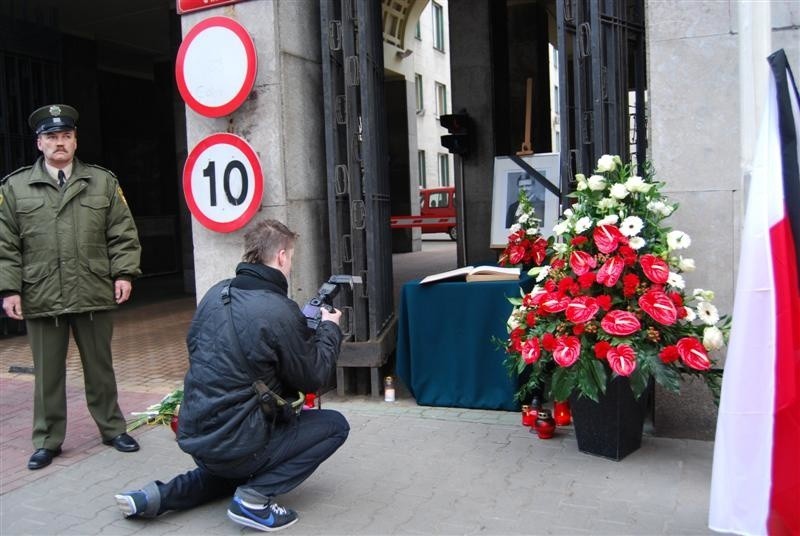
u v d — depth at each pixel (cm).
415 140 1905
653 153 396
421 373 481
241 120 496
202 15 502
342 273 504
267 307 291
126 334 812
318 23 540
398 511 327
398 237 1878
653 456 382
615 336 355
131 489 364
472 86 980
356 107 498
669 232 369
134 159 1551
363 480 362
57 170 400
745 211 250
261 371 292
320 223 539
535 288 391
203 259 516
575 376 357
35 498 354
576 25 421
